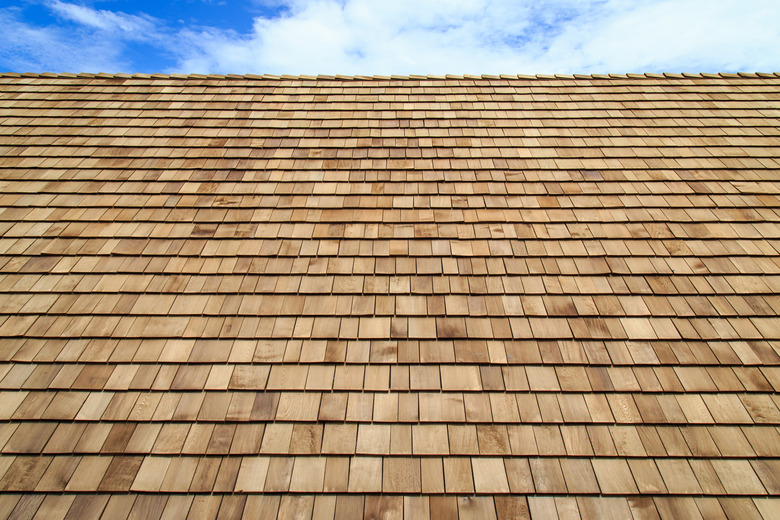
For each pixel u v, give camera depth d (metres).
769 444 2.74
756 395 2.95
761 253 3.76
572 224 4.02
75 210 4.10
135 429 2.81
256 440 2.79
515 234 3.95
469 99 5.36
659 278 3.62
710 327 3.30
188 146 4.74
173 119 5.07
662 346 3.21
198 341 3.24
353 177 4.43
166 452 2.72
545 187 4.34
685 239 3.88
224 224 4.02
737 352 3.16
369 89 5.51
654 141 4.79
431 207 4.17
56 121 4.99
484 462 2.71
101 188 4.29
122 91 5.42
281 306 3.45
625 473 2.64
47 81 5.53
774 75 5.66
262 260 3.75
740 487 2.58
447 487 2.62
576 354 3.18
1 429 2.77
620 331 3.30
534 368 3.11
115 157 4.61
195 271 3.66
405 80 5.67
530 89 5.51
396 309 3.44
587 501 2.55
